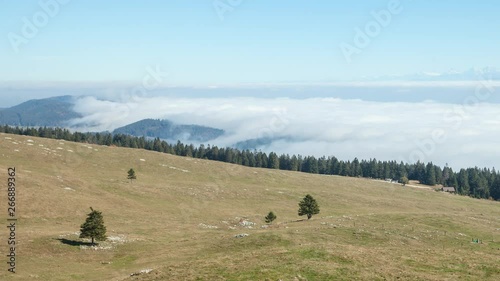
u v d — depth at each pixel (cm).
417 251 4688
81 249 5844
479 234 7081
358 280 3312
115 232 7312
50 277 4538
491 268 3916
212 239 6506
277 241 5816
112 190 11194
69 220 8131
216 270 3622
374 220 7819
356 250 4456
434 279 3441
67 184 10450
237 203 12244
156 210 10225
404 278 3428
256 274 3412
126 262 5428
